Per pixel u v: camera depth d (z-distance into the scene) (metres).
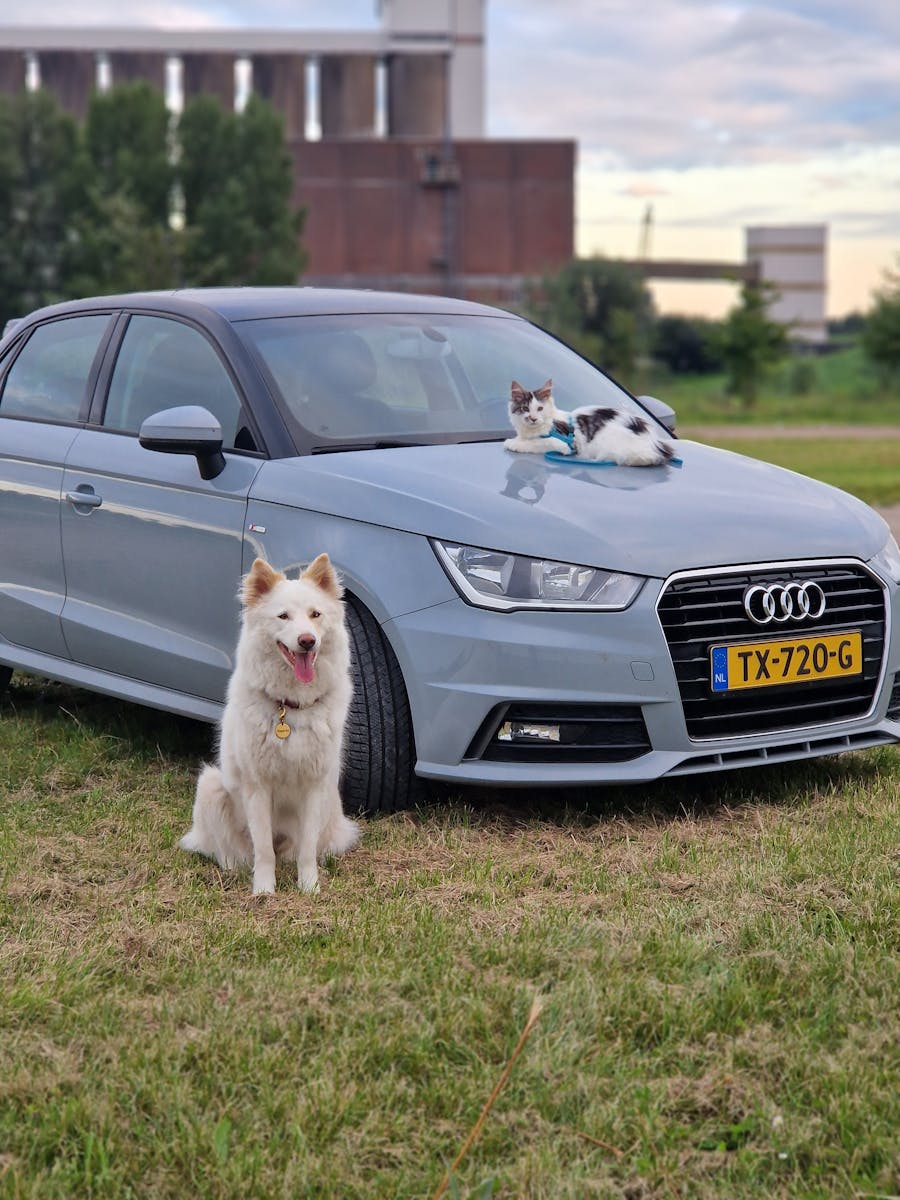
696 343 64.88
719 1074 4.14
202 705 6.00
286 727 5.04
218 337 6.18
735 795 5.76
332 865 5.25
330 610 5.09
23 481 6.61
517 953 4.61
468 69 73.12
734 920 4.78
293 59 71.75
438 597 5.39
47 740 6.50
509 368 6.53
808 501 5.87
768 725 5.56
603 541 5.39
